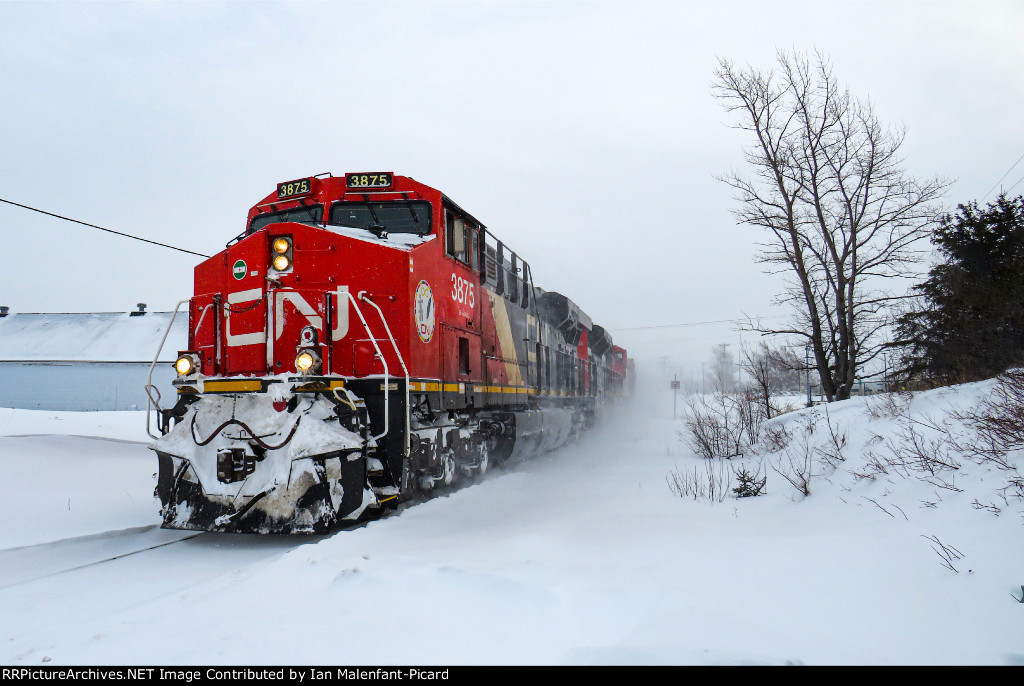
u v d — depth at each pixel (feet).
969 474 20.79
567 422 53.67
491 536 19.88
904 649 11.47
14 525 24.16
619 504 26.14
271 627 12.54
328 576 15.62
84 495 29.71
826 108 50.75
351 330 24.68
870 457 27.48
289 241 24.91
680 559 16.92
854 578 15.15
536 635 11.83
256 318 24.58
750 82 51.96
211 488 22.03
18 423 57.31
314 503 21.63
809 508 23.88
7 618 14.75
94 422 68.59
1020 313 38.27
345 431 22.21
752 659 10.29
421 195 29.01
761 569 16.11
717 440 45.03
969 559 15.07
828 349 52.54
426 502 26.23
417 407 25.98
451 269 30.42
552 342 52.80
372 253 25.11
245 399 23.07
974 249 45.39
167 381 131.75
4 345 134.82
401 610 13.07
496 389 36.37
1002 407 25.00
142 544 22.61
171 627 12.71
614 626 12.19
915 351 49.65
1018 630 11.74
